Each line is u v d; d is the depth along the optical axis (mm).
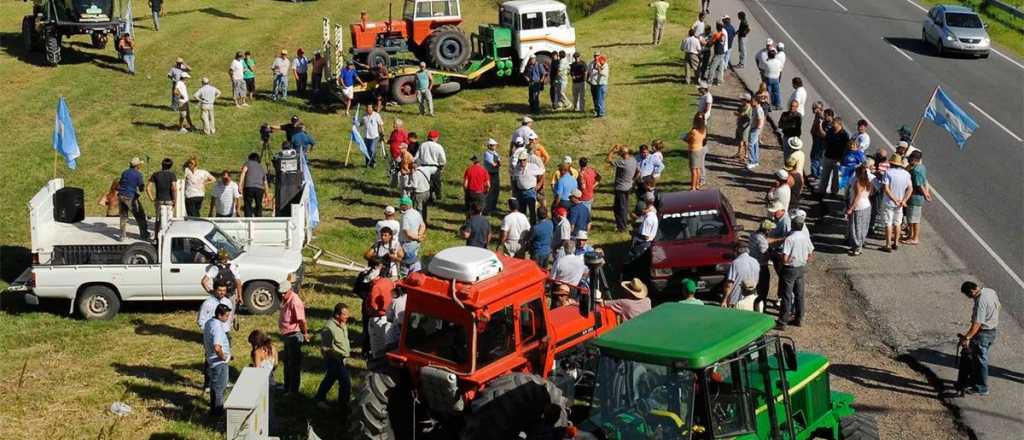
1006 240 24844
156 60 47219
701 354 11422
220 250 22484
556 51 42406
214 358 16547
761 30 48969
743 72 42250
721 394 11797
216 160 33375
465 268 14047
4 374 18625
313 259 24969
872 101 37156
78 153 28047
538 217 22812
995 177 29344
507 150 34344
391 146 30734
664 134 35125
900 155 24203
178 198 25906
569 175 24969
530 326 14555
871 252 24281
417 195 27031
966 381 17422
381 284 17484
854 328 20234
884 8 55094
